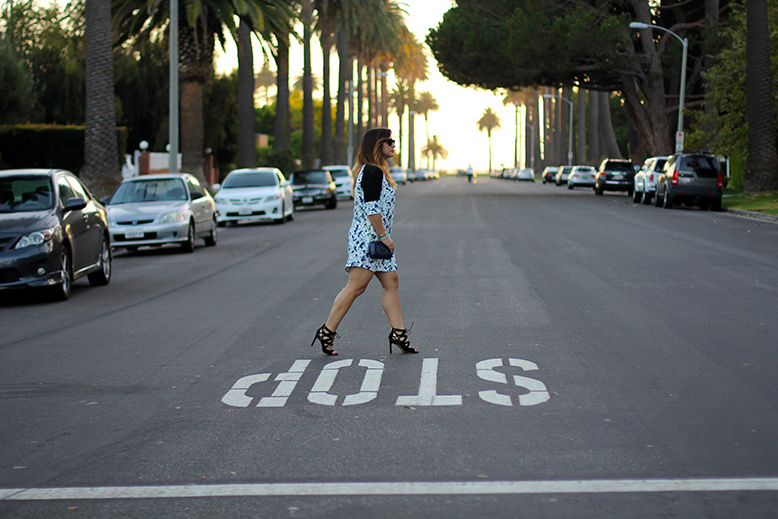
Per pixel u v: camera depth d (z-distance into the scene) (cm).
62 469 470
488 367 682
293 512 403
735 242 1702
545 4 4081
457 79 4453
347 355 735
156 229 1733
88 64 2645
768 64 3102
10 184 1161
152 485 443
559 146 9719
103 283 1280
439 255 1514
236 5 3175
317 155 9888
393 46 7419
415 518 393
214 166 5419
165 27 3550
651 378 641
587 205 3294
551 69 4050
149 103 4688
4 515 407
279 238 2045
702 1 4481
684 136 4019
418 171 11019
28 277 1064
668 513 394
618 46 3972
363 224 719
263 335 835
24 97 3462
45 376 689
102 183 2648
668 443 492
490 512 398
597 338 787
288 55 3678
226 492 430
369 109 7969
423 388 622
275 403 593
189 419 559
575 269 1290
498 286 1126
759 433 508
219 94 5003
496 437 507
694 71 4428
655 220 2380
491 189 5803
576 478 439
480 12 4247
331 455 482
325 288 1150
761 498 411
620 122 9062
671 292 1054
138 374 687
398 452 484
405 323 877
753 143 3150
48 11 4475
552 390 612
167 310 1010
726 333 802
